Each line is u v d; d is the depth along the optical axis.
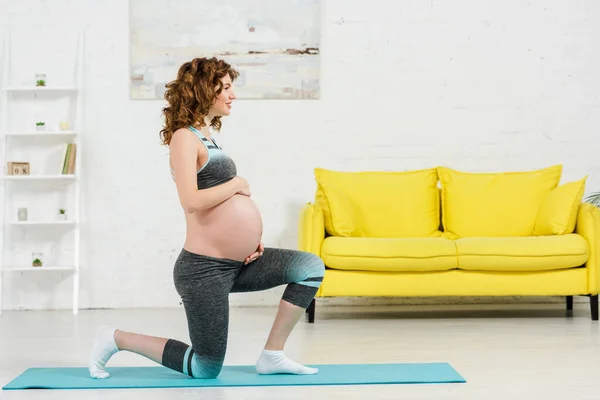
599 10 5.62
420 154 5.61
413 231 5.19
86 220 5.55
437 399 2.80
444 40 5.61
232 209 3.02
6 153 5.52
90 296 5.55
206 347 3.04
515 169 5.62
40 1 5.54
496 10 5.62
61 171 5.41
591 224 4.71
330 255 4.64
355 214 5.07
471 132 5.62
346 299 5.57
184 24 5.54
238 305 5.61
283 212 5.59
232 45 5.55
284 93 5.58
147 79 5.54
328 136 5.60
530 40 5.63
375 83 5.61
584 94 5.63
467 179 5.29
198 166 3.03
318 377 3.14
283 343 3.20
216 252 3.02
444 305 5.57
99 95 5.54
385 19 5.61
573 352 3.71
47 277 5.55
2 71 5.51
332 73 5.59
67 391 2.95
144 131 5.55
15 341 4.15
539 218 5.06
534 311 5.21
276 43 5.56
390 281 4.67
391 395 2.86
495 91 5.63
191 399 2.80
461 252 4.65
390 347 3.87
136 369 3.37
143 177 5.56
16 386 3.00
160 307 5.58
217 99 3.07
